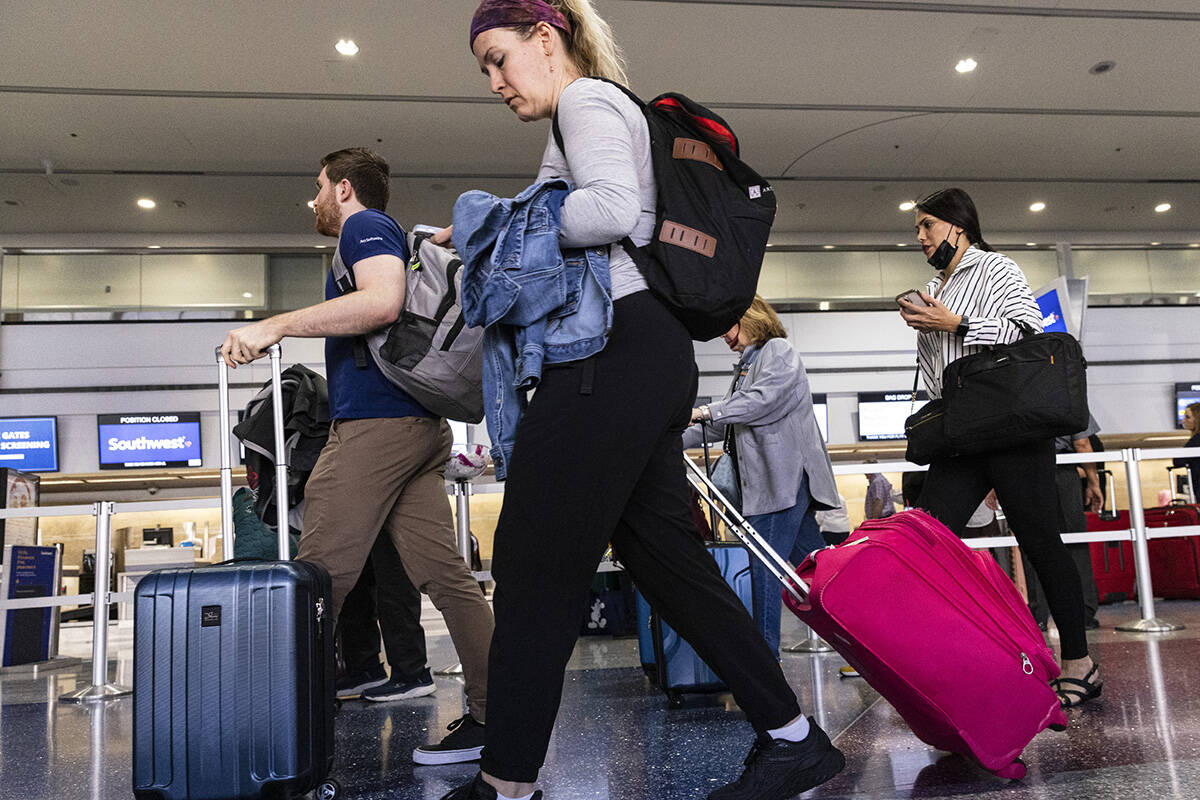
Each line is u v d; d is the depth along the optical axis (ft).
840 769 3.98
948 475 6.38
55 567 14.88
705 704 6.97
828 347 34.01
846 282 35.68
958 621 4.20
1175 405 34.60
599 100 3.68
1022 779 4.20
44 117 24.17
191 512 30.01
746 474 8.56
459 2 19.97
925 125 27.04
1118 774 4.16
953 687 4.14
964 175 30.94
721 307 3.67
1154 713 5.59
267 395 6.08
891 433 33.27
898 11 21.01
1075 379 5.80
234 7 19.74
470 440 12.05
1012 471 6.02
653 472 3.92
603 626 14.14
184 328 31.73
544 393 3.63
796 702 3.97
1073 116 26.76
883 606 4.13
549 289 3.52
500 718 3.49
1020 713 4.21
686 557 3.91
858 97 25.14
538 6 3.97
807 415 8.67
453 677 9.99
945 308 6.15
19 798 4.74
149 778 4.02
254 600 4.14
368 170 6.08
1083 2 20.97
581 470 3.52
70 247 32.12
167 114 24.36
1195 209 35.09
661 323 3.68
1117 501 32.94
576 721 6.47
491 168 29.07
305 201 30.58
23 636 13.93
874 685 4.41
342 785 4.73
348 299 4.95
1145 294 36.63
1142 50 23.16
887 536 4.25
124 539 26.63
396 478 5.17
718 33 21.68
